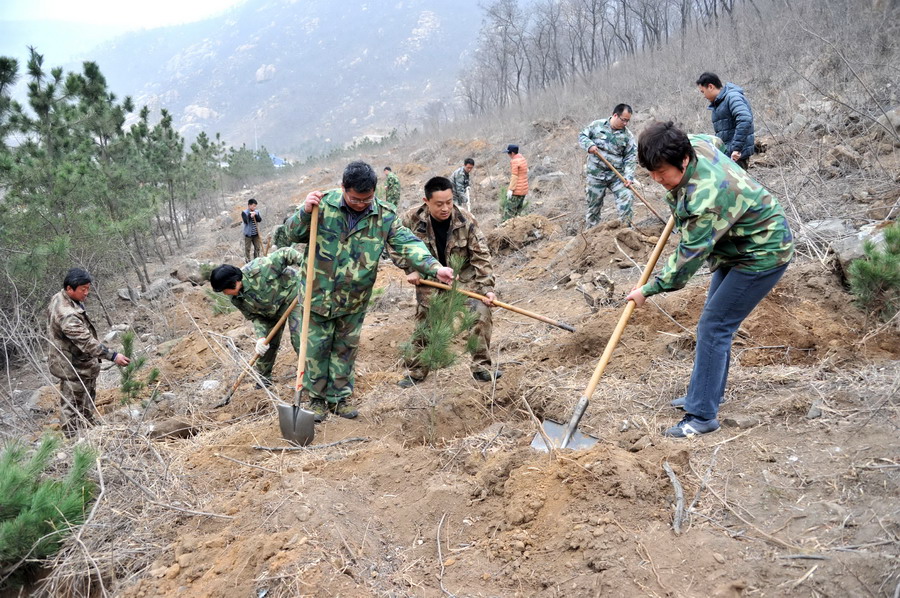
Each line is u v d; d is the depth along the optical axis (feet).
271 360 19.79
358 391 18.71
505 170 58.65
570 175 47.34
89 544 12.16
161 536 12.16
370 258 15.11
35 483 13.75
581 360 17.10
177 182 73.92
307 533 10.52
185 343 28.48
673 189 11.12
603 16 102.94
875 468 9.75
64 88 47.16
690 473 10.69
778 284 17.22
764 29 51.24
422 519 11.19
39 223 38.17
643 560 8.97
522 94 126.93
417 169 72.69
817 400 12.05
